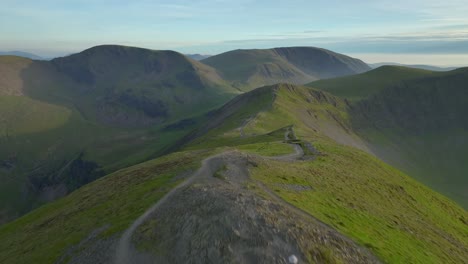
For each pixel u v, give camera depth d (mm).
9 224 78188
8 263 47438
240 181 54375
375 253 37719
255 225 33406
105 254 36344
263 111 191000
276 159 80312
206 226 34031
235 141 126188
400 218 61844
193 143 152500
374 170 96188
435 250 52312
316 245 33375
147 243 35688
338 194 60031
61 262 39188
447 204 99250
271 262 30062
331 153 98875
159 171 69750
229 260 30219
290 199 48156
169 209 40875
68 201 76375
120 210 49281
